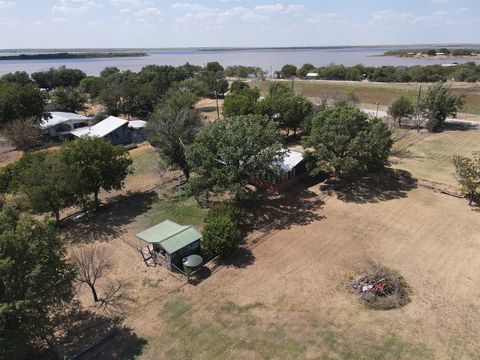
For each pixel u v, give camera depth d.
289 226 33.50
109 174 37.91
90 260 25.83
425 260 27.50
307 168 40.84
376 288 23.95
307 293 24.59
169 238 28.48
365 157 39.91
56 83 136.75
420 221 33.19
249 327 21.84
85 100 92.50
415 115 64.06
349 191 40.22
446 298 23.42
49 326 21.17
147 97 85.38
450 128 63.12
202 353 20.16
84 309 24.25
